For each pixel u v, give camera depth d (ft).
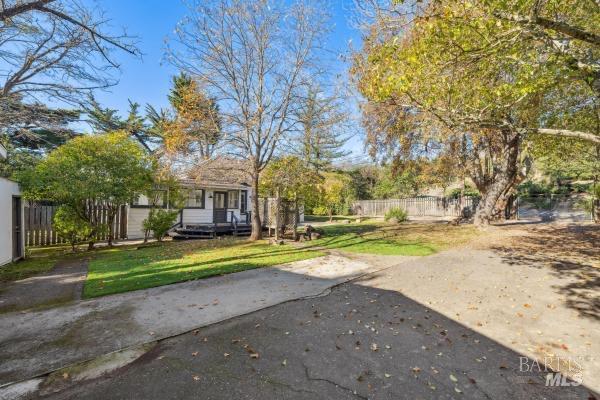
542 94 24.80
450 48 15.42
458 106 20.31
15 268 24.95
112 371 9.41
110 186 33.12
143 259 27.89
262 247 34.60
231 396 8.19
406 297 16.57
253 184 41.37
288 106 39.24
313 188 48.49
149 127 67.87
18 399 8.11
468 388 8.63
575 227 46.26
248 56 37.58
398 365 9.81
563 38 15.37
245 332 12.17
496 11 12.75
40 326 12.71
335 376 9.17
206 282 19.53
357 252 30.32
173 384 8.71
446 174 60.34
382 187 104.01
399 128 42.91
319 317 13.74
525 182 86.33
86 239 34.30
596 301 15.34
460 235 42.39
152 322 13.10
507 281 19.26
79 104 25.91
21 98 24.06
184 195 49.67
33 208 38.22
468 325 12.93
